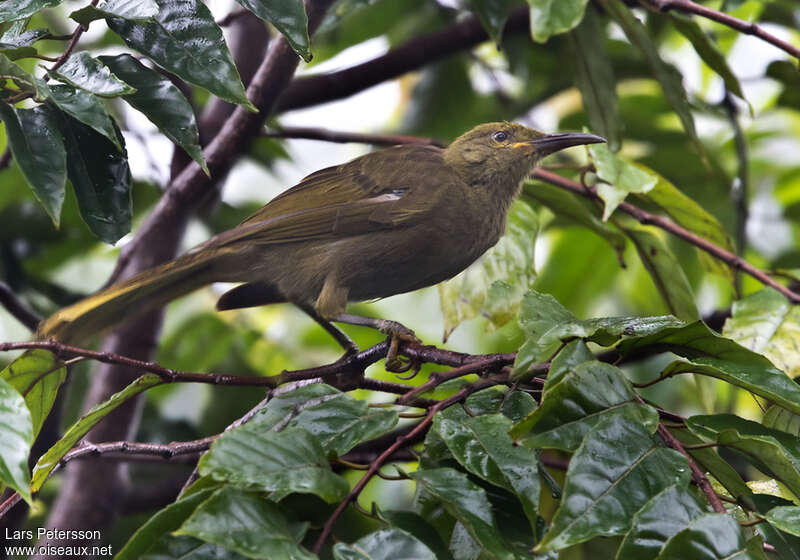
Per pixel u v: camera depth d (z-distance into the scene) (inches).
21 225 478.0
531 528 194.2
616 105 409.1
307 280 374.9
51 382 246.7
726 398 446.3
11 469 172.2
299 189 392.8
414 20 518.9
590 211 413.7
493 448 192.7
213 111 458.0
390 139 441.1
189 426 467.2
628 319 215.8
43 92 201.3
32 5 217.9
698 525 163.8
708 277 546.3
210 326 478.3
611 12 373.4
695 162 501.7
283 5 228.1
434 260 381.4
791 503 192.9
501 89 527.5
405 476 188.4
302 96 449.4
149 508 423.2
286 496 184.9
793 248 515.5
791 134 560.4
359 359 295.1
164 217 412.2
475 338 509.7
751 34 334.0
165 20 227.5
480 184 395.9
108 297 314.8
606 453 179.9
